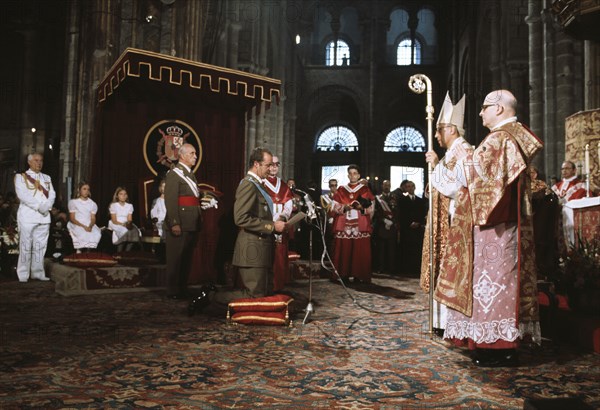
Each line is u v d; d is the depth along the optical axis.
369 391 3.02
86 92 13.85
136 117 9.12
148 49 13.45
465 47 28.98
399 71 37.34
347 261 8.80
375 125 36.97
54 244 10.66
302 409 2.71
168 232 6.63
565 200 8.25
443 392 3.02
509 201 3.57
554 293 4.74
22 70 24.97
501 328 3.50
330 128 40.62
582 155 9.75
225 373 3.36
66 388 3.03
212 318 5.31
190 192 6.64
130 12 13.26
